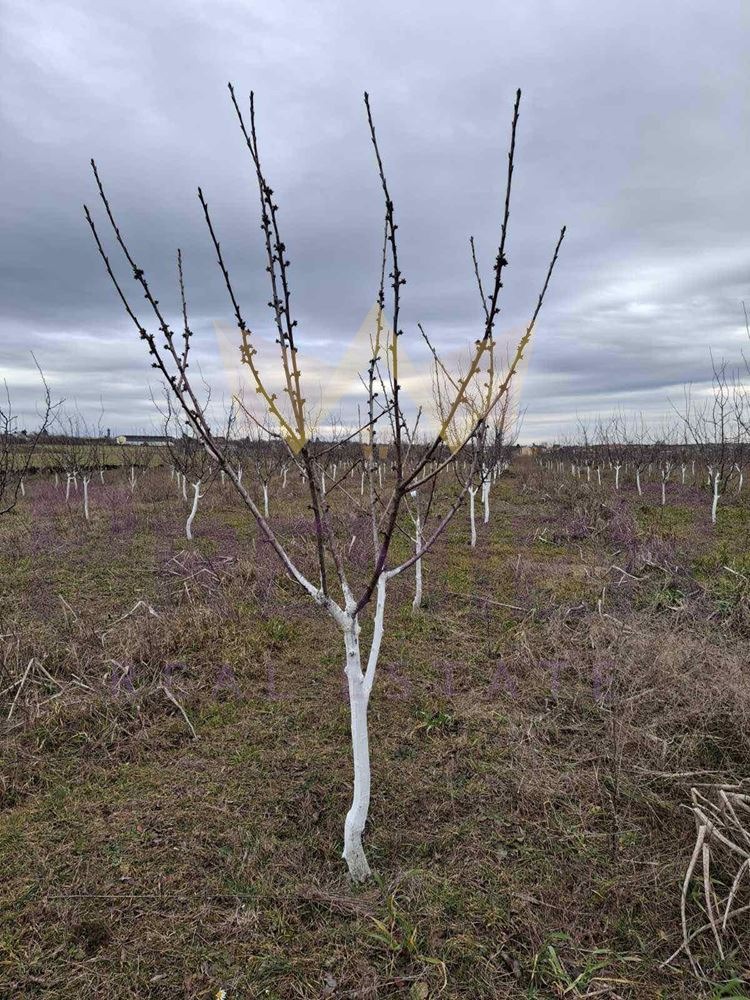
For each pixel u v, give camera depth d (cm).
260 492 1391
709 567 722
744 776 320
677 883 254
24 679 415
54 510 1157
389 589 669
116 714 392
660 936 230
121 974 217
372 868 268
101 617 564
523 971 216
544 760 345
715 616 550
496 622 575
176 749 367
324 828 296
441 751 360
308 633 544
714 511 1005
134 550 833
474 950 223
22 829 295
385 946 225
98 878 262
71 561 771
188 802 315
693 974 212
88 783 333
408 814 305
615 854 271
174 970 218
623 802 309
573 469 1852
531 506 1222
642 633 482
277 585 658
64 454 1358
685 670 418
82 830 294
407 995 208
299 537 860
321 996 207
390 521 226
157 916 242
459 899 247
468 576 719
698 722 362
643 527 945
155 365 215
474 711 402
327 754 359
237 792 322
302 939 230
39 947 228
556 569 724
